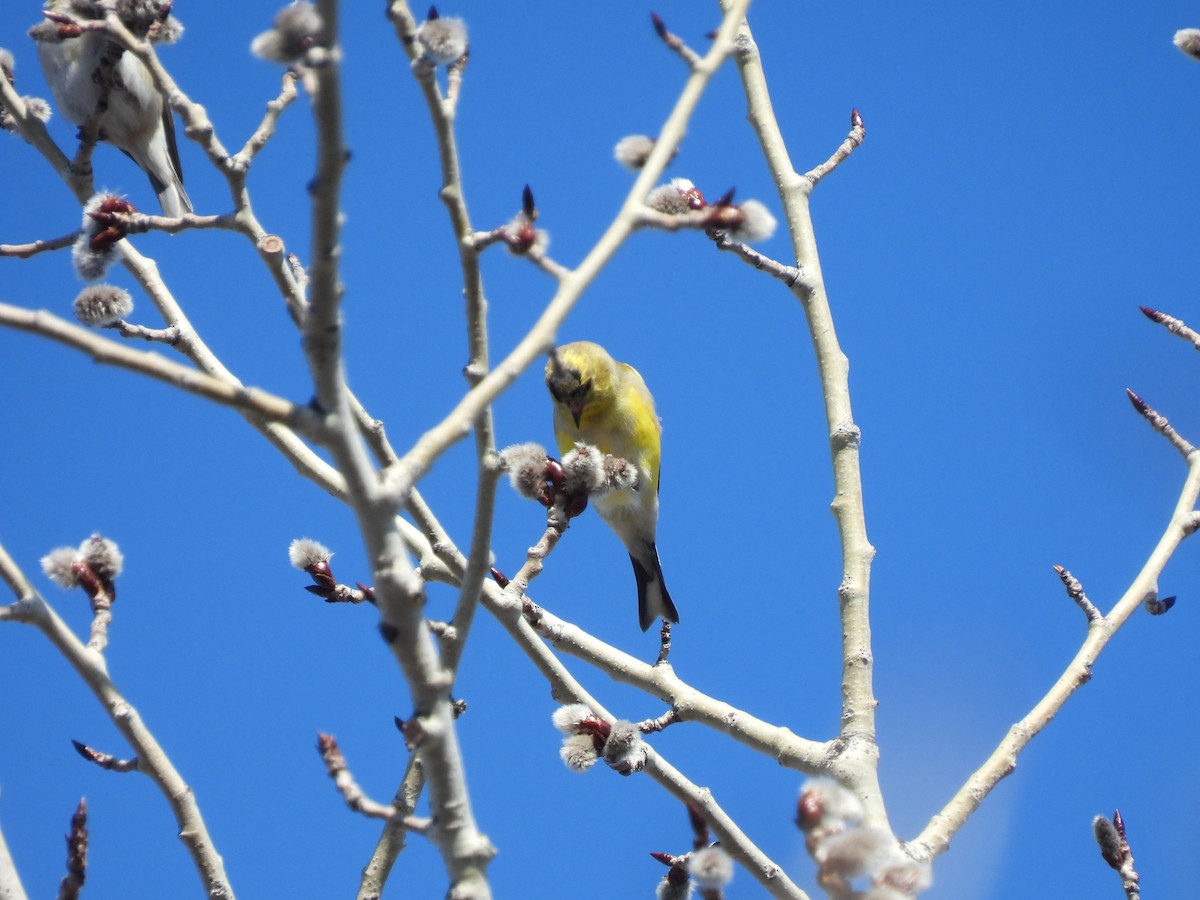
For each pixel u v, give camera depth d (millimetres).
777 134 10695
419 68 7309
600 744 8305
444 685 5629
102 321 8406
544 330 5781
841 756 8352
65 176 9117
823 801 5789
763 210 6324
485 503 6898
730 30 6461
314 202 5219
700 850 6602
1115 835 8562
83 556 7719
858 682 8617
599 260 5980
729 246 9797
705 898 6496
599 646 9508
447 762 5664
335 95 5117
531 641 8859
